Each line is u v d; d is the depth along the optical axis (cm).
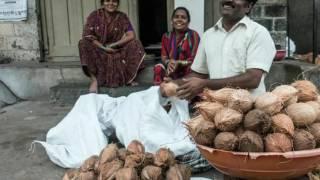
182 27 469
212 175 311
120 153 225
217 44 263
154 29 655
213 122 179
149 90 349
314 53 491
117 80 525
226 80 233
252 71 241
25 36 606
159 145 309
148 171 206
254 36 246
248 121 171
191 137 197
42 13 603
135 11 595
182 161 308
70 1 598
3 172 337
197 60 283
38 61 611
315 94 186
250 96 180
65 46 609
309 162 169
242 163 167
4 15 601
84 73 532
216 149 172
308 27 530
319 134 174
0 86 584
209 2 566
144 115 323
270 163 164
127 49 525
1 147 394
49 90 573
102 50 519
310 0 521
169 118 325
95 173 220
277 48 538
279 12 529
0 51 617
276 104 174
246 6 253
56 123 466
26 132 437
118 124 344
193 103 342
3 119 491
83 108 363
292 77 490
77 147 345
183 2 550
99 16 523
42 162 354
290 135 169
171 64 460
